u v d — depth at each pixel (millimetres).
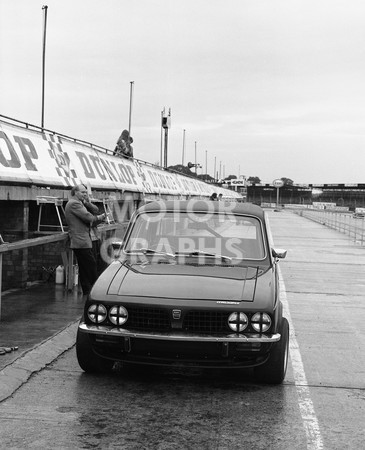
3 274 10609
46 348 6500
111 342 5434
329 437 4516
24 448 4148
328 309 10406
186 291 5566
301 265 17438
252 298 5500
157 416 4840
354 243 27250
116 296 5523
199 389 5590
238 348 5301
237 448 4258
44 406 4980
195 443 4320
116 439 4352
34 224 12523
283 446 4316
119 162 17969
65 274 11062
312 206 109938
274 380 5695
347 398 5473
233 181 141750
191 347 5266
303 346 7543
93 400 5168
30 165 9883
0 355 6094
